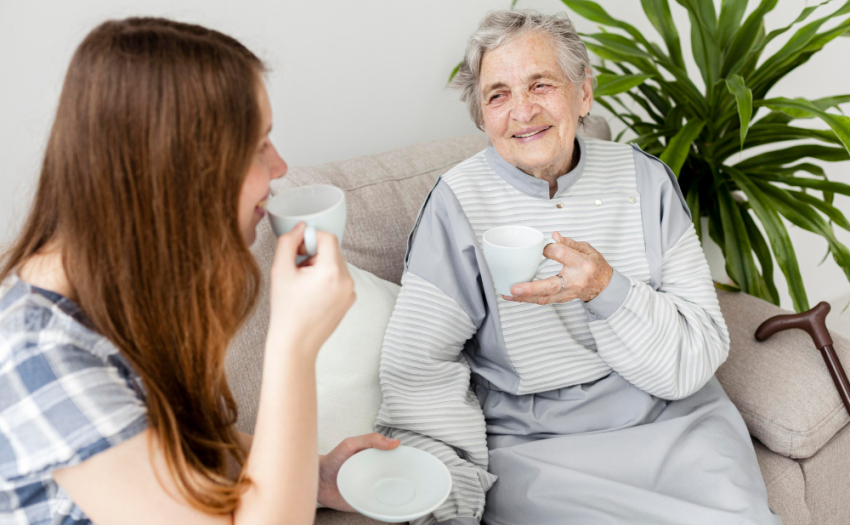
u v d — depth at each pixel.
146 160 0.54
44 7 1.28
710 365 1.18
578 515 1.02
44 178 0.59
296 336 0.59
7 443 0.55
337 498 0.93
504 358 1.17
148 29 0.55
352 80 1.75
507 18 1.15
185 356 0.60
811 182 1.64
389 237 1.37
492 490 1.11
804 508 1.22
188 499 0.57
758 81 1.65
